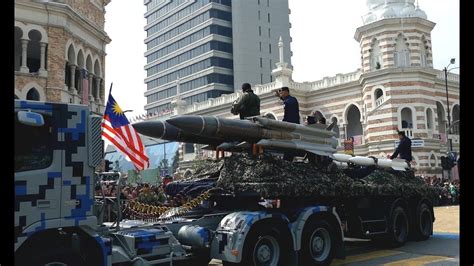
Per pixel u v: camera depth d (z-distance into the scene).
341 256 9.89
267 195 8.75
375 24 37.41
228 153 10.98
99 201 7.43
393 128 35.44
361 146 37.72
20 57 28.64
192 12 85.56
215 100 51.53
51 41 27.92
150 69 96.81
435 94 39.22
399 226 12.80
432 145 35.31
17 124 6.10
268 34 84.81
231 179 9.24
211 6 81.00
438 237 14.38
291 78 43.44
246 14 82.31
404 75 35.78
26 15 27.06
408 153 14.50
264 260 8.49
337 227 9.92
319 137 10.83
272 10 85.81
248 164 9.27
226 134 9.41
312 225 9.38
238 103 10.48
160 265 7.68
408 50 36.94
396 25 36.97
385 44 37.19
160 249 7.61
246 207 9.48
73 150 6.51
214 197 9.74
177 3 89.75
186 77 85.50
